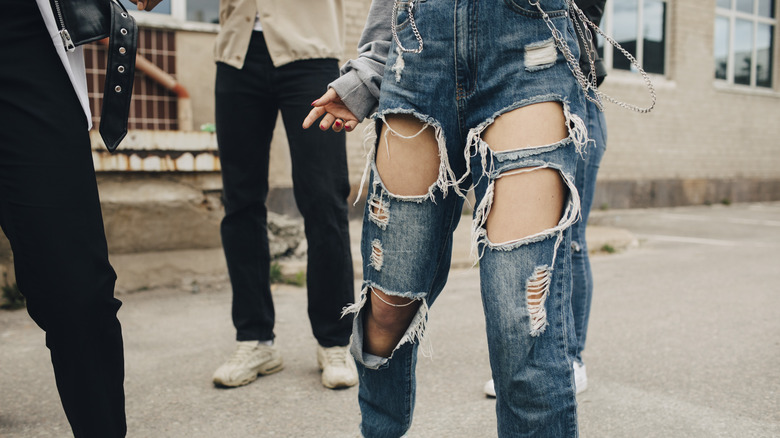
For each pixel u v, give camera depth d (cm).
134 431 211
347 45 692
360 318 144
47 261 137
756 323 351
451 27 128
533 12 124
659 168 1012
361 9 699
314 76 242
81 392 145
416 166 134
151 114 568
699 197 1068
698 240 706
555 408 122
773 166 1178
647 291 439
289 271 461
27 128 136
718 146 1088
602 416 224
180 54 586
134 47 158
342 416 224
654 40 1006
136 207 417
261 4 242
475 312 377
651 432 211
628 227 805
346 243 253
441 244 146
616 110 953
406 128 133
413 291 139
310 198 245
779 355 294
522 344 121
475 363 283
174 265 435
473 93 129
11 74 135
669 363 283
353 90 144
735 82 1133
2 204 137
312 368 276
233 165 252
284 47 240
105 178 414
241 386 253
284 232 500
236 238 254
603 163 948
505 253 124
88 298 140
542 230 124
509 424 127
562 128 125
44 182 136
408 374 148
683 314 372
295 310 379
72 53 146
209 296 412
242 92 247
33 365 280
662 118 1006
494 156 126
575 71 126
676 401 237
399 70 132
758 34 1158
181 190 434
